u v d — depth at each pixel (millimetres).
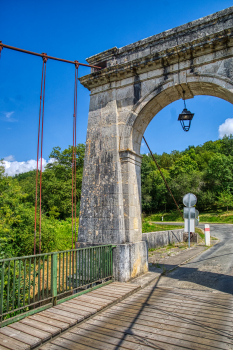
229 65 5547
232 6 5672
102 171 6621
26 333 3303
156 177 42938
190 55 5926
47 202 31891
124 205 6320
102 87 7141
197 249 11047
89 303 4375
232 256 8773
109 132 6742
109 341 3217
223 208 37062
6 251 10828
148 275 6367
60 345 3160
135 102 6613
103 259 5586
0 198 12617
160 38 6473
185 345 3057
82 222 6629
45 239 12703
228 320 3713
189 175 42469
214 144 62500
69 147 36594
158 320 3789
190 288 5355
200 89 6258
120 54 7078
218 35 5488
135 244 6273
